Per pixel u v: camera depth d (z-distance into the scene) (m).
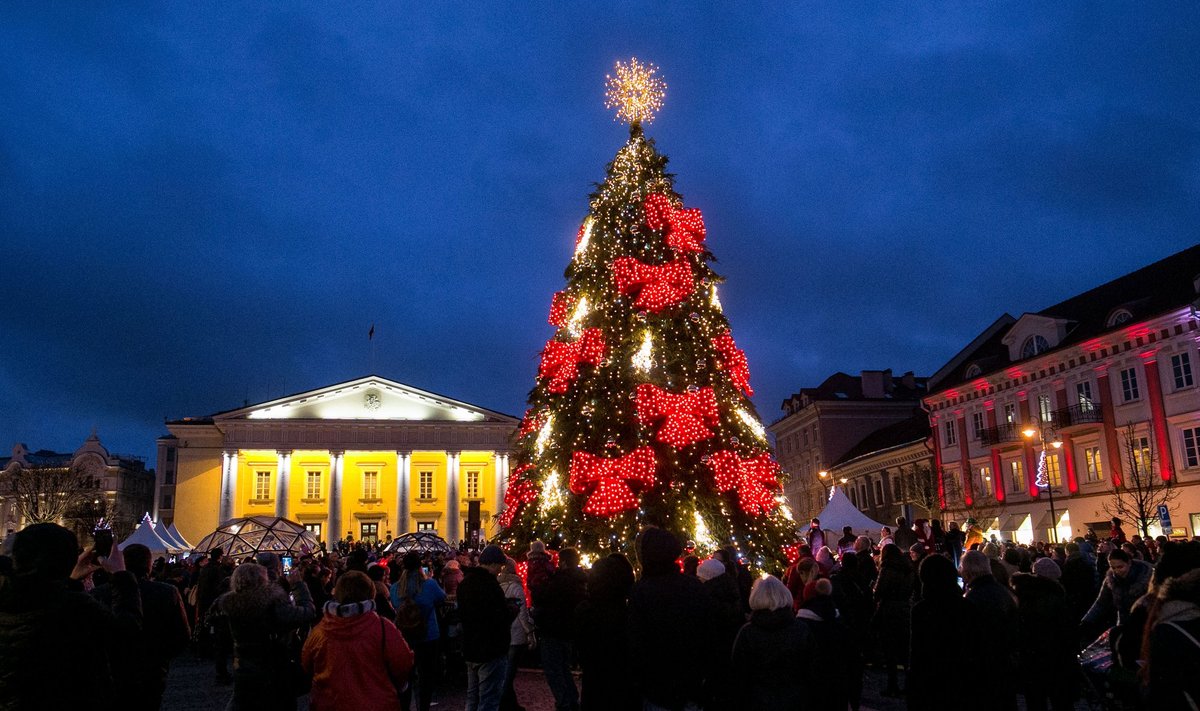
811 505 72.06
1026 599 8.38
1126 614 8.61
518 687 14.13
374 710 6.16
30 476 86.38
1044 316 45.00
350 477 65.06
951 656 6.63
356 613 6.38
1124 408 39.44
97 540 8.46
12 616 4.52
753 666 6.18
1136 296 41.59
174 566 21.89
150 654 7.17
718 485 16.78
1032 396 45.50
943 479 52.72
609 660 7.34
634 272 17.19
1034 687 8.27
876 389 72.94
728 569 12.31
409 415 66.25
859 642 12.84
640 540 6.82
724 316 18.38
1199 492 35.62
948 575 6.81
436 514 65.00
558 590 10.08
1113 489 39.53
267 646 7.10
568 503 17.06
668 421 16.45
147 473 107.81
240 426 64.19
